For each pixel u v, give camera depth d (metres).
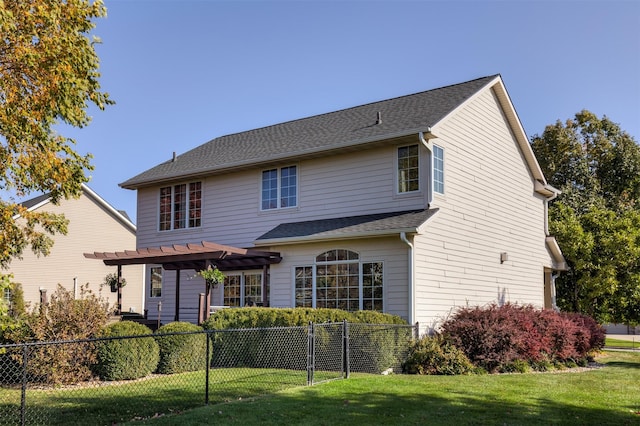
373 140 15.54
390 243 14.59
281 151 17.88
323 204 17.05
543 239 21.78
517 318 13.96
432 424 7.29
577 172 32.19
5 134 10.88
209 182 20.19
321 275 15.73
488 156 18.36
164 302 21.20
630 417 7.91
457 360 12.52
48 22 10.20
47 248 12.79
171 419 7.28
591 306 22.02
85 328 11.05
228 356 13.31
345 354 11.48
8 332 10.78
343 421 7.30
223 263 17.94
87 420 7.42
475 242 17.05
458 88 18.66
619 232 21.25
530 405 8.58
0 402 8.61
